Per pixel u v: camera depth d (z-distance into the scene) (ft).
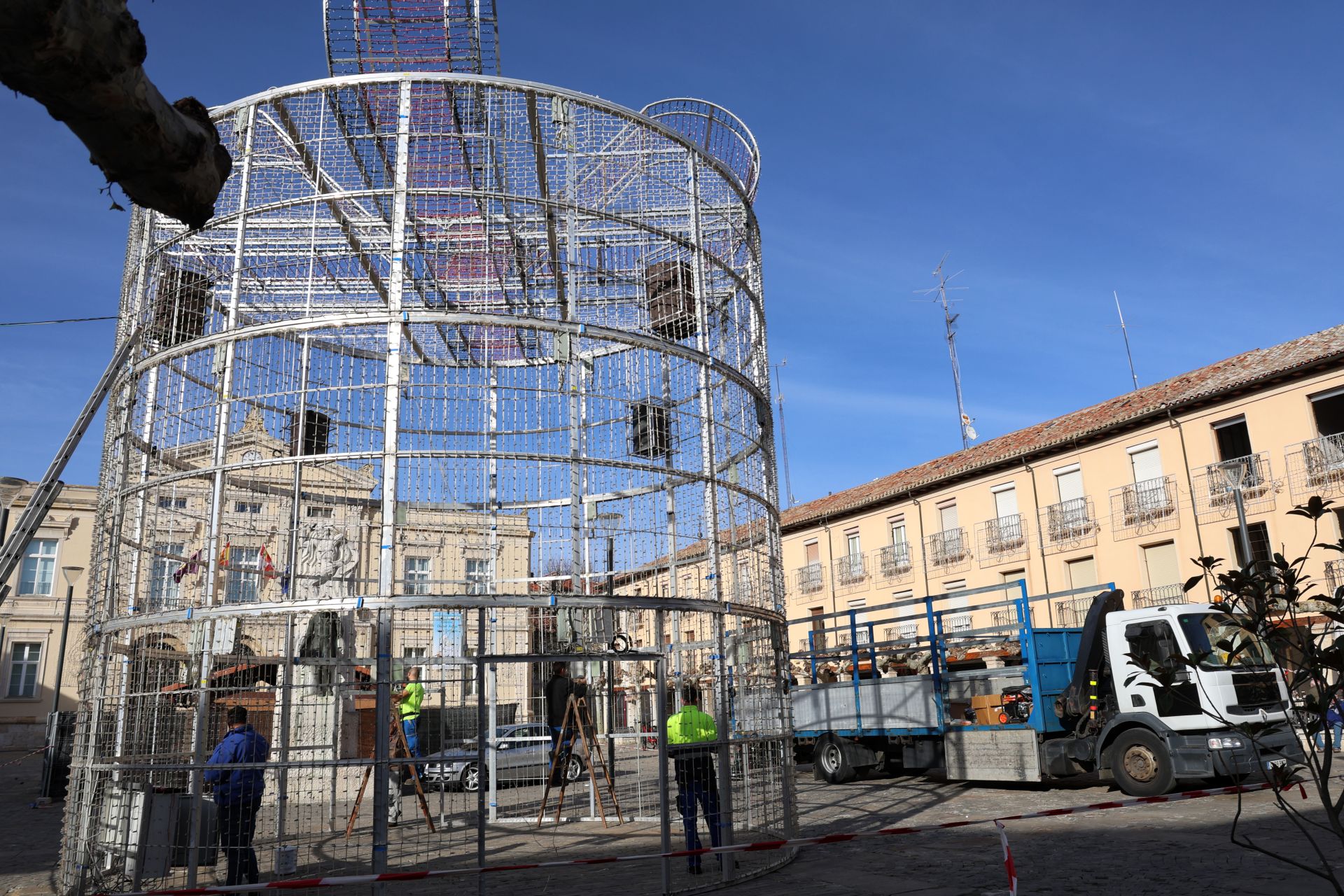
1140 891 23.00
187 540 30.17
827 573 127.44
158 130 7.42
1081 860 27.30
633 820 37.76
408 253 32.27
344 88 25.70
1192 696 38.70
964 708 47.50
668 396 30.09
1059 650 45.29
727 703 25.50
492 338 37.88
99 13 6.49
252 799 24.76
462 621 33.01
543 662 22.13
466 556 36.68
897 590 116.37
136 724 25.55
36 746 115.55
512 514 35.99
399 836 33.47
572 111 26.99
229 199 28.37
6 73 6.74
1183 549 87.15
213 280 30.78
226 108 26.00
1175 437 89.10
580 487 34.88
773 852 27.76
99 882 23.99
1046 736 43.83
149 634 27.55
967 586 107.24
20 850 35.06
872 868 27.04
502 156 27.09
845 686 54.44
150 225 27.84
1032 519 101.50
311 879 18.20
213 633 24.17
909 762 50.16
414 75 25.05
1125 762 40.55
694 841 26.18
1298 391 80.18
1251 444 83.20
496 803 40.73
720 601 25.62
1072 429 98.63
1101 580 93.86
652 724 57.00
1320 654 13.03
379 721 21.08
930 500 114.11
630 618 34.09
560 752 37.01
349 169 27.81
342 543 34.83
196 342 24.73
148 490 27.58
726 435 28.84
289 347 32.40
